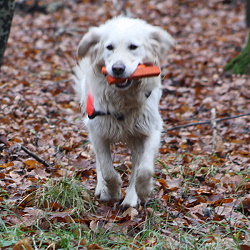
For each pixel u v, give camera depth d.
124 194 9.22
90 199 8.48
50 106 14.98
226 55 21.42
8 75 17.94
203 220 7.94
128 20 8.21
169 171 10.12
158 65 8.38
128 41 7.73
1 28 11.46
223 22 28.27
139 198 8.41
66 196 8.18
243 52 19.00
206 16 29.80
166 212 8.11
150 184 8.23
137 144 8.91
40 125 12.90
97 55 8.15
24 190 8.68
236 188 9.23
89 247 6.50
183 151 11.69
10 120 12.95
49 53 21.81
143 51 7.90
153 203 8.50
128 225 7.48
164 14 30.16
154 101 8.56
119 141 8.88
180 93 16.67
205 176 9.98
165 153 11.51
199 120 14.25
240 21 28.14
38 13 29.81
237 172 10.02
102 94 8.23
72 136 12.29
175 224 7.55
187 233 6.99
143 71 7.63
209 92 16.83
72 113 14.52
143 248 6.54
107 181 8.59
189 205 8.53
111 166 8.67
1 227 7.02
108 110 8.30
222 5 31.95
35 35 25.25
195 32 26.53
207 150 11.81
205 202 8.64
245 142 12.43
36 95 15.79
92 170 10.28
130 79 7.72
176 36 26.00
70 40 24.19
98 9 30.66
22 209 7.93
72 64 20.06
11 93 15.55
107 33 7.94
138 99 8.15
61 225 7.10
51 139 11.77
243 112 14.88
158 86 8.59
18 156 10.52
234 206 8.34
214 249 6.60
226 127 13.59
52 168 9.75
